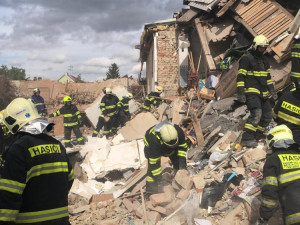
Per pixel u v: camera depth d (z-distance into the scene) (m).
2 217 2.29
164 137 4.56
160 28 15.31
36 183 2.48
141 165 7.39
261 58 5.91
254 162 5.49
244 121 7.15
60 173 2.65
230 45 11.20
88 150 8.09
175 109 10.35
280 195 3.19
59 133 16.16
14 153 2.41
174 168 5.56
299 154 3.27
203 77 13.12
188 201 4.75
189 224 4.54
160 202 4.87
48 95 25.12
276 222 3.99
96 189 6.77
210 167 5.99
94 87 25.00
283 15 9.31
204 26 11.68
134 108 15.98
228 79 9.17
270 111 6.10
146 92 21.58
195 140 7.81
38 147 2.54
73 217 5.40
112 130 11.33
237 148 6.03
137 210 5.05
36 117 2.68
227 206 4.59
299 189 3.07
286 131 3.34
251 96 5.90
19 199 2.37
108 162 7.55
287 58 8.02
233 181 5.07
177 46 14.70
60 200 2.62
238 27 10.74
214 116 8.32
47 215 2.51
